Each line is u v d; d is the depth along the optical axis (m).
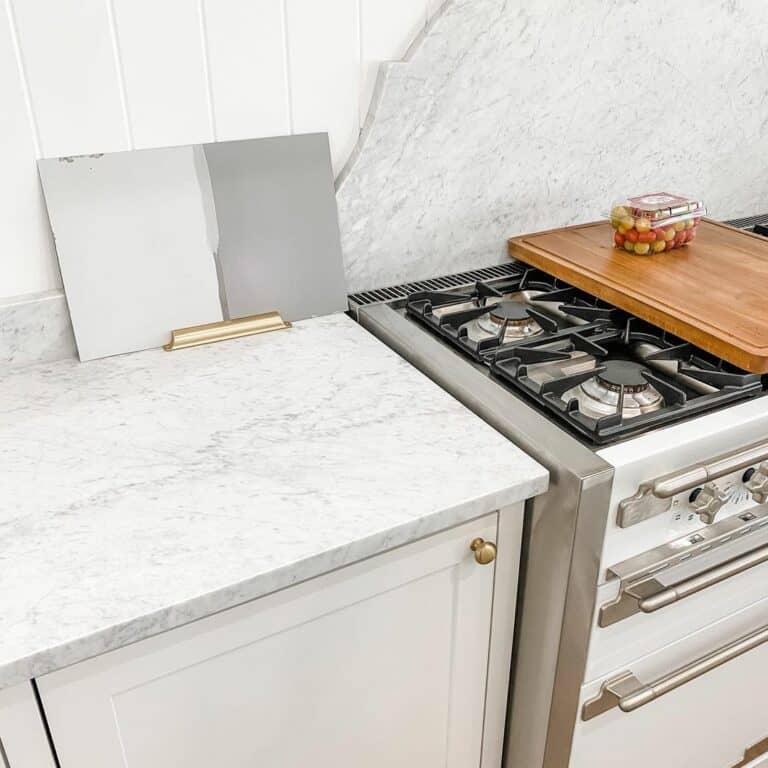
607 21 1.44
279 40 1.20
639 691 1.12
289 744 0.96
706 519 1.03
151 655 0.79
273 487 0.89
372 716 1.01
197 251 1.23
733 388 1.06
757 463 1.03
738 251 1.45
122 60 1.11
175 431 1.00
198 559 0.78
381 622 0.94
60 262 1.14
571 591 0.98
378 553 0.85
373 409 1.05
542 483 0.91
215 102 1.20
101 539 0.81
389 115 1.30
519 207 1.52
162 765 0.87
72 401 1.08
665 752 1.30
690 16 1.53
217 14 1.14
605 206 1.63
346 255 1.38
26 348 1.18
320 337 1.26
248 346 1.24
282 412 1.04
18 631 0.70
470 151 1.41
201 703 0.86
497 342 1.19
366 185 1.34
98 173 1.14
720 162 1.75
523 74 1.40
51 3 1.04
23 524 0.83
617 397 1.08
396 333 1.25
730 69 1.64
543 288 1.43
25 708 0.74
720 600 1.18
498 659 1.10
